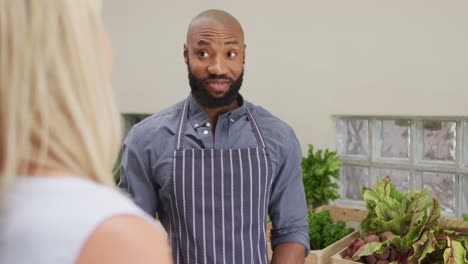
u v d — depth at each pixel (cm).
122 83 360
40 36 39
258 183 127
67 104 40
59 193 40
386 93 245
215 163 125
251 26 290
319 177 249
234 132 130
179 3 324
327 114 266
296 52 274
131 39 352
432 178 246
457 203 238
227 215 125
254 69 292
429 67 231
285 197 135
